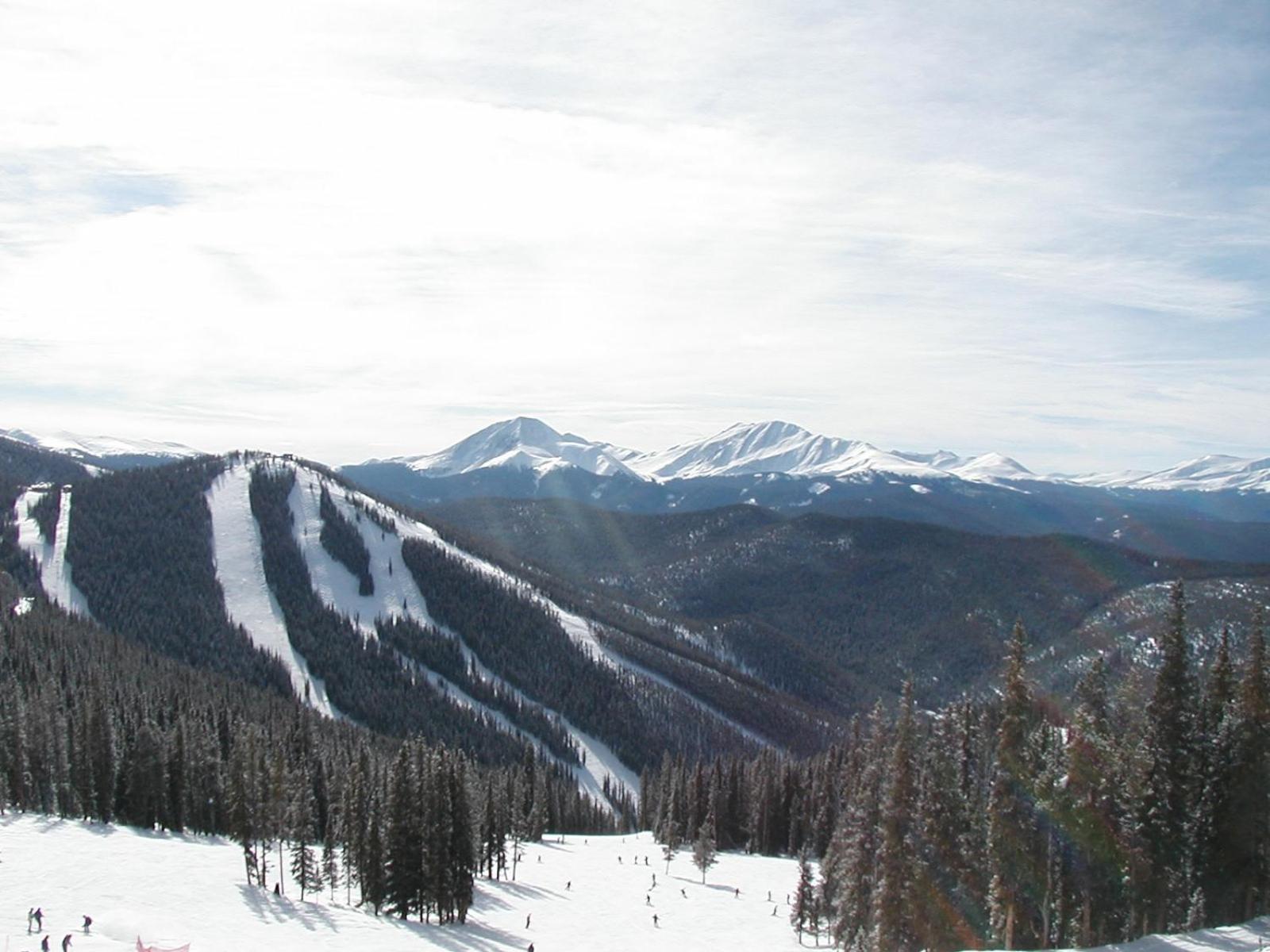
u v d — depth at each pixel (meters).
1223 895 49.44
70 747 121.56
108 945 59.03
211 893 80.25
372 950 68.62
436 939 75.00
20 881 75.88
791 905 96.19
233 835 106.94
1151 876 47.81
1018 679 49.66
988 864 50.59
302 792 97.69
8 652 178.50
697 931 87.06
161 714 150.25
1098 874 48.47
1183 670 49.56
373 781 98.75
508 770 165.38
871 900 57.00
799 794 143.75
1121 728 55.75
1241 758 48.97
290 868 94.81
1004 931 48.62
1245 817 48.66
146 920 66.62
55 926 63.03
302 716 178.38
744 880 115.62
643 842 157.50
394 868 80.94
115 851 92.25
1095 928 48.28
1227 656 54.97
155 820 114.44
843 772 122.69
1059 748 53.78
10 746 116.06
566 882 109.75
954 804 52.03
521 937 80.62
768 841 143.50
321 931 72.62
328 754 144.88
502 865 109.69
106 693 138.50
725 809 147.75
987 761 69.50
